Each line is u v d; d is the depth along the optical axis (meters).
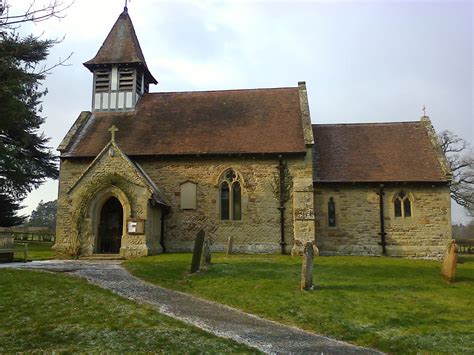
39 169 35.16
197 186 23.73
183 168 23.95
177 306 10.95
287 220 23.05
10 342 7.90
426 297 12.16
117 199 22.61
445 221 23.52
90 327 8.80
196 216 23.52
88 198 21.31
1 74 8.23
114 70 28.30
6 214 34.41
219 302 11.51
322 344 8.26
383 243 23.53
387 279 14.81
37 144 34.06
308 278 12.67
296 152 23.02
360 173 24.39
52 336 8.25
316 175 24.48
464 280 15.09
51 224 86.38
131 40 29.14
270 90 28.89
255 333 8.88
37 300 10.87
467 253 37.22
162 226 23.34
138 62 27.77
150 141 24.80
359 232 23.81
